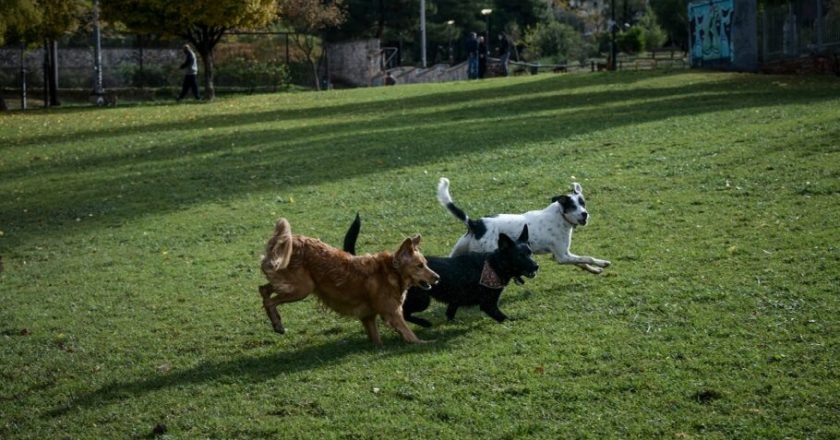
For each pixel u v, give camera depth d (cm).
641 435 657
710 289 967
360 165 1964
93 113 3478
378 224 1447
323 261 877
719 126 1928
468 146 2061
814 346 782
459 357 835
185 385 830
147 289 1201
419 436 684
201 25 3975
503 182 1645
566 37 7094
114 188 1956
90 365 920
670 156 1686
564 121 2309
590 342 846
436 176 1772
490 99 3036
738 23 3519
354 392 771
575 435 666
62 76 5091
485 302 926
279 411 752
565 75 3706
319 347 910
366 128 2512
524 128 2248
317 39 6209
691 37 4044
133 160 2277
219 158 2203
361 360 848
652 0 7525
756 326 845
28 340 1020
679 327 865
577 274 1098
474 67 4812
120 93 4681
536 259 1182
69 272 1332
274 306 880
